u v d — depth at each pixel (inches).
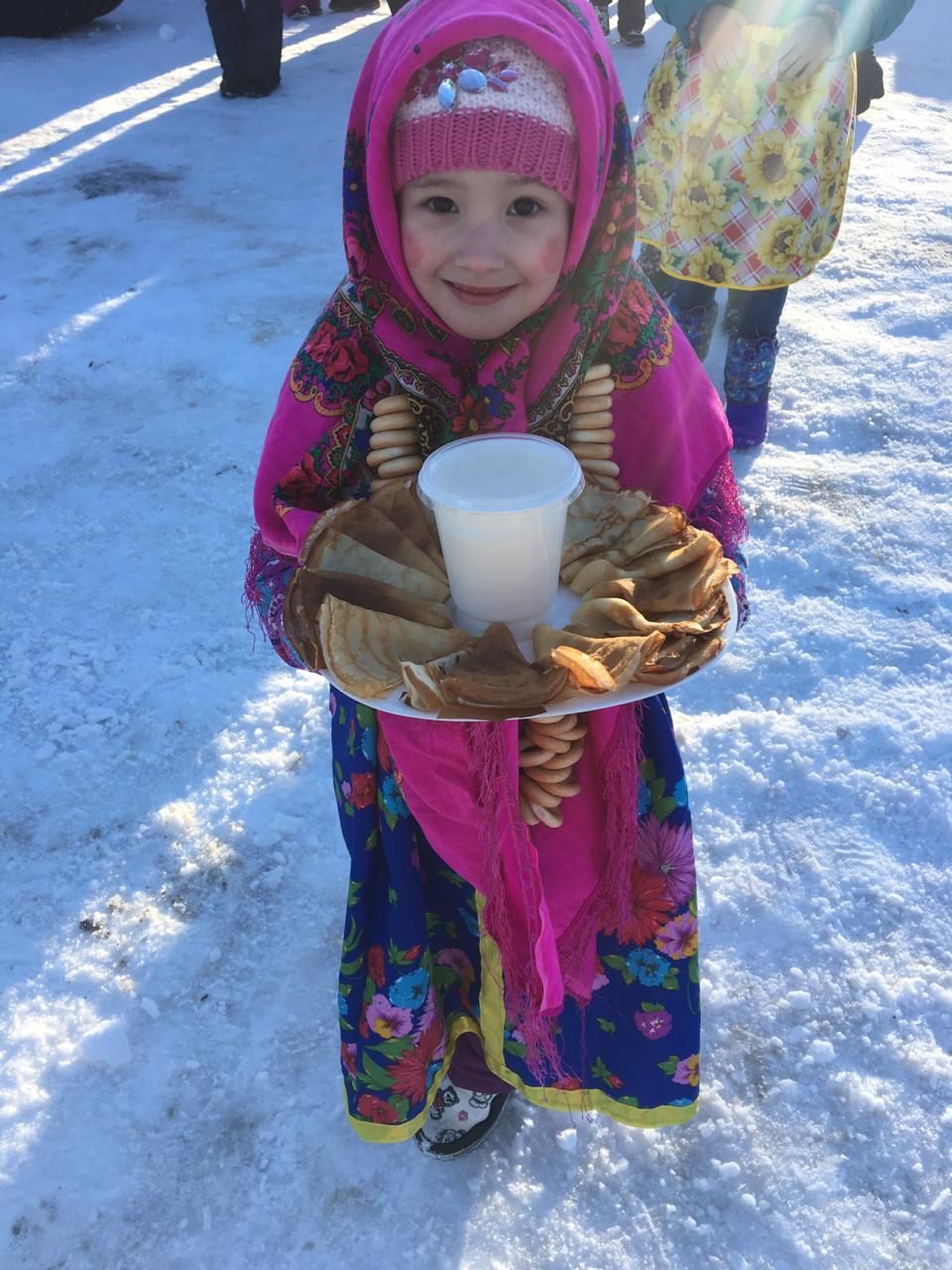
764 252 111.6
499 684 35.2
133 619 107.8
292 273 174.2
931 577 108.5
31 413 140.4
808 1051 69.6
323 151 225.6
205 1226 62.6
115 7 328.8
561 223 42.2
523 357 45.1
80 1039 71.2
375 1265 60.5
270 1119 67.4
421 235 41.7
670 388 48.6
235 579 113.0
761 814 85.4
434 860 54.4
